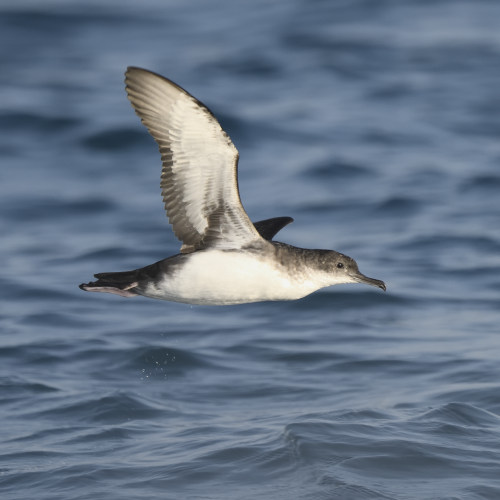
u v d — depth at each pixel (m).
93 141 28.31
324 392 13.74
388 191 24.28
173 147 9.99
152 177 26.25
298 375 14.48
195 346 15.77
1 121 29.38
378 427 12.17
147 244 21.38
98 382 14.33
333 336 16.12
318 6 41.66
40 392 13.97
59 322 17.02
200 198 10.30
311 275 10.84
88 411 13.22
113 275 10.74
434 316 17.05
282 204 23.77
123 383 14.32
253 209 23.53
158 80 9.52
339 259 10.93
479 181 24.88
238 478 10.96
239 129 28.77
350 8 41.12
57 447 12.14
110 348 15.65
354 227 22.22
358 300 17.66
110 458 11.69
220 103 30.83
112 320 17.16
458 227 21.84
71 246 21.41
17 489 10.98
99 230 22.52
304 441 11.60
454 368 14.46
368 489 10.54
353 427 12.14
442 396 13.35
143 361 15.03
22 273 19.62
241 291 10.62
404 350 15.35
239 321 17.02
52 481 11.11
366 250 20.56
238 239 10.56
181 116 9.73
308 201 23.91
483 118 30.02
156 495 10.60
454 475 10.91
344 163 26.34
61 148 28.09
